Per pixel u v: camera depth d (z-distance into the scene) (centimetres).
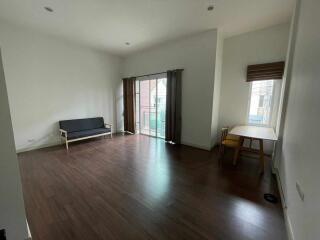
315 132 117
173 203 194
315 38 139
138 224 161
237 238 146
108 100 552
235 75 393
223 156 349
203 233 151
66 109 450
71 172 273
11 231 126
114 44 451
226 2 256
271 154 353
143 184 236
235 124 405
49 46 402
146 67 507
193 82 399
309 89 143
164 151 381
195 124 409
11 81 353
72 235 147
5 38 337
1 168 117
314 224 101
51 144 425
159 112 513
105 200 199
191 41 390
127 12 287
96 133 458
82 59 470
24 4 264
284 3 256
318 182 102
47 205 189
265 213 178
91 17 306
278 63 329
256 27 342
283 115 255
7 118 115
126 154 361
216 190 221
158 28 350
